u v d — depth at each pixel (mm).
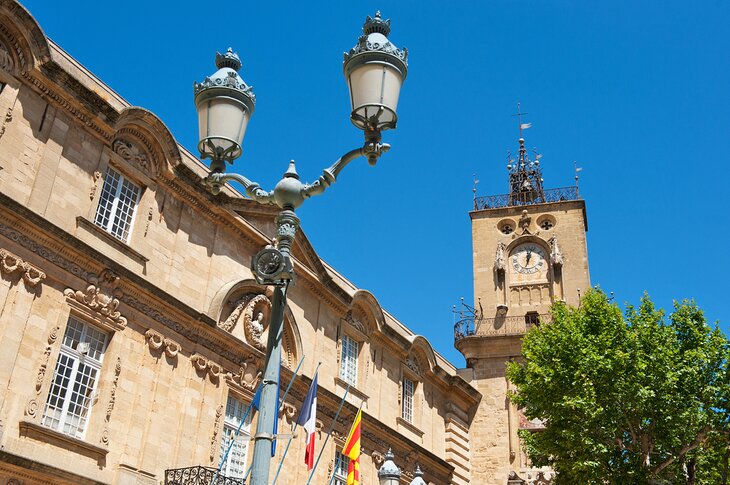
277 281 9875
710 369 29781
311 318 31641
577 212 47875
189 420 24031
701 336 30500
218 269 27094
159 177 25453
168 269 25016
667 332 30766
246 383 26828
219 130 10727
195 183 26359
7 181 20391
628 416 29266
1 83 21016
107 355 22141
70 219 22000
